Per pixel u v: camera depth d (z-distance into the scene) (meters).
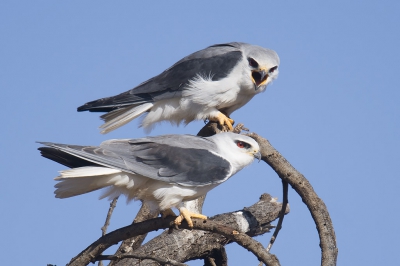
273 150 11.94
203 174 10.79
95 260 9.89
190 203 13.06
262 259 9.47
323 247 11.36
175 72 14.45
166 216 10.78
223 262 13.18
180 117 14.66
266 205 13.71
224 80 14.14
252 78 14.22
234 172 11.65
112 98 14.52
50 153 10.37
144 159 10.63
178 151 10.86
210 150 11.18
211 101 14.16
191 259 13.12
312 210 11.66
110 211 11.17
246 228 13.30
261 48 14.87
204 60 14.41
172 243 12.53
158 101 14.45
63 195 10.43
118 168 10.30
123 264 12.23
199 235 12.73
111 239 9.89
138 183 10.59
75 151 10.11
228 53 14.50
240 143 11.56
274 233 12.27
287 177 11.87
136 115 14.52
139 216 12.65
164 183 10.62
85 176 10.02
